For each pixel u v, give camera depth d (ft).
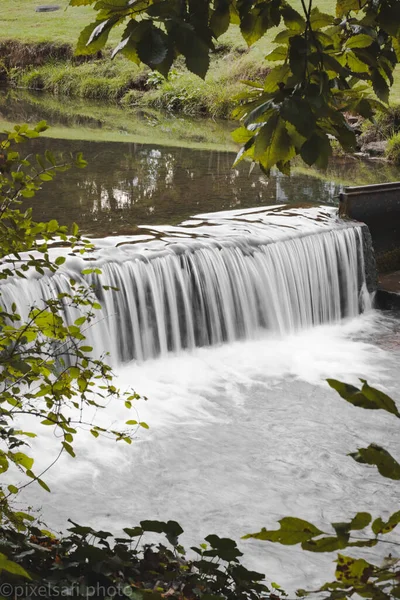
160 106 84.64
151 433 25.77
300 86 6.82
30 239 11.98
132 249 31.99
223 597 9.75
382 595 5.04
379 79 7.32
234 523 21.83
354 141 7.05
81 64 98.48
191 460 24.61
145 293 30.99
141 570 11.33
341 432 26.81
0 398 11.43
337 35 7.66
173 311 31.94
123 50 6.08
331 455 25.39
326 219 38.88
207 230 35.81
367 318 37.96
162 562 11.48
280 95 6.84
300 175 50.49
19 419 24.97
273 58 7.34
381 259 40.63
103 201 40.98
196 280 32.42
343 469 24.67
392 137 59.62
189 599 10.56
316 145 6.82
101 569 10.56
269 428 26.89
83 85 92.27
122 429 25.71
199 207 40.50
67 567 10.60
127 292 30.42
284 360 32.50
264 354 32.94
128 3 6.23
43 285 27.91
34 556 10.97
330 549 4.98
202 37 6.06
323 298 36.83
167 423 26.61
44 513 21.40
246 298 33.94
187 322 32.32
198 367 31.27
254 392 29.45
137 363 30.86
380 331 36.52
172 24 5.89
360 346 34.55
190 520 21.80
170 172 49.16
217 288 33.01
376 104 7.84
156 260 31.45
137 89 90.17
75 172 47.83
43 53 101.09
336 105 7.75
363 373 31.78
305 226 37.29
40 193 42.24
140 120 74.02
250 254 34.09
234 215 38.86
